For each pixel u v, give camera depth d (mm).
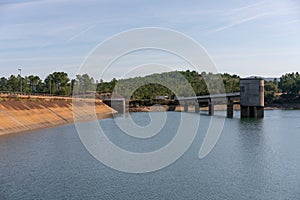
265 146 55500
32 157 47062
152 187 32594
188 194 30484
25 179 35562
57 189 32062
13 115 79938
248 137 66375
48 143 59656
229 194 30438
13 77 184750
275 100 178875
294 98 177125
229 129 80875
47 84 187125
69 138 66062
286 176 36219
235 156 47156
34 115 88812
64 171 39000
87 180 35125
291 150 51562
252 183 33688
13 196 30172
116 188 32375
